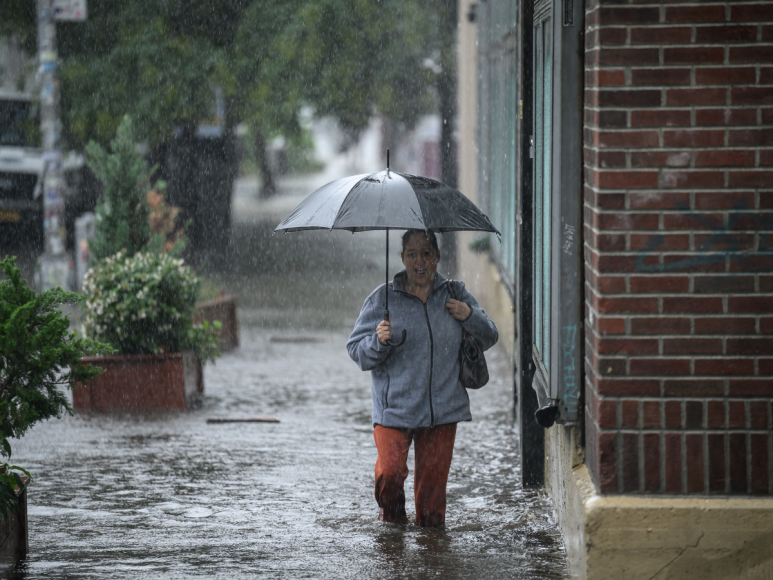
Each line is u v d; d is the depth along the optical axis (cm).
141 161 3938
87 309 3497
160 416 3450
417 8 8406
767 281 1739
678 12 1722
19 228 8188
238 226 11744
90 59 7738
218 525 2302
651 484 1772
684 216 1742
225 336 4803
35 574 1975
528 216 2495
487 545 2142
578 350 1977
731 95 1725
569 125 1952
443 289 2211
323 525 2295
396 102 8612
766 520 1738
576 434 1998
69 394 3697
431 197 2103
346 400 3747
